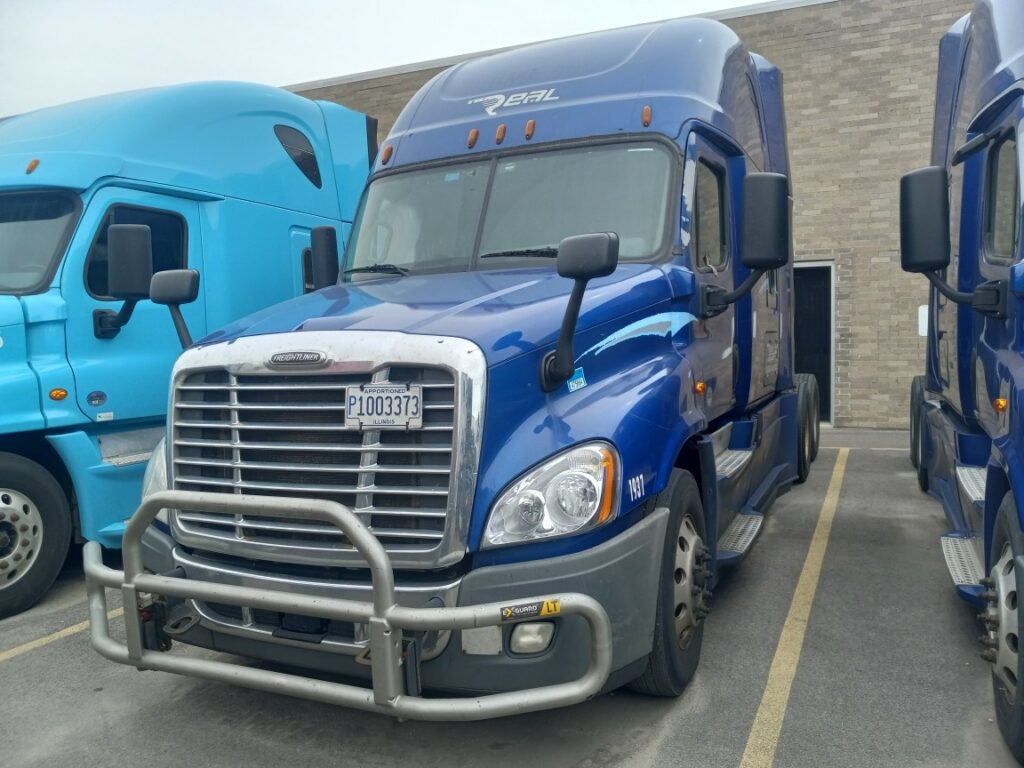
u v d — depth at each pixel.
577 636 3.39
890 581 5.98
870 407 14.41
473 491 3.37
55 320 6.05
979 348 5.00
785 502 8.54
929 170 4.35
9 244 6.16
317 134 8.73
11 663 5.02
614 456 3.59
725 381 5.62
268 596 3.41
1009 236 4.40
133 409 6.48
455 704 3.15
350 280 5.35
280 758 3.85
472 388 3.38
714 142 5.58
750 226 4.55
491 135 5.43
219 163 7.46
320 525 3.59
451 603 3.34
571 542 3.44
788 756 3.70
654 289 4.41
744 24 14.61
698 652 4.42
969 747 3.76
